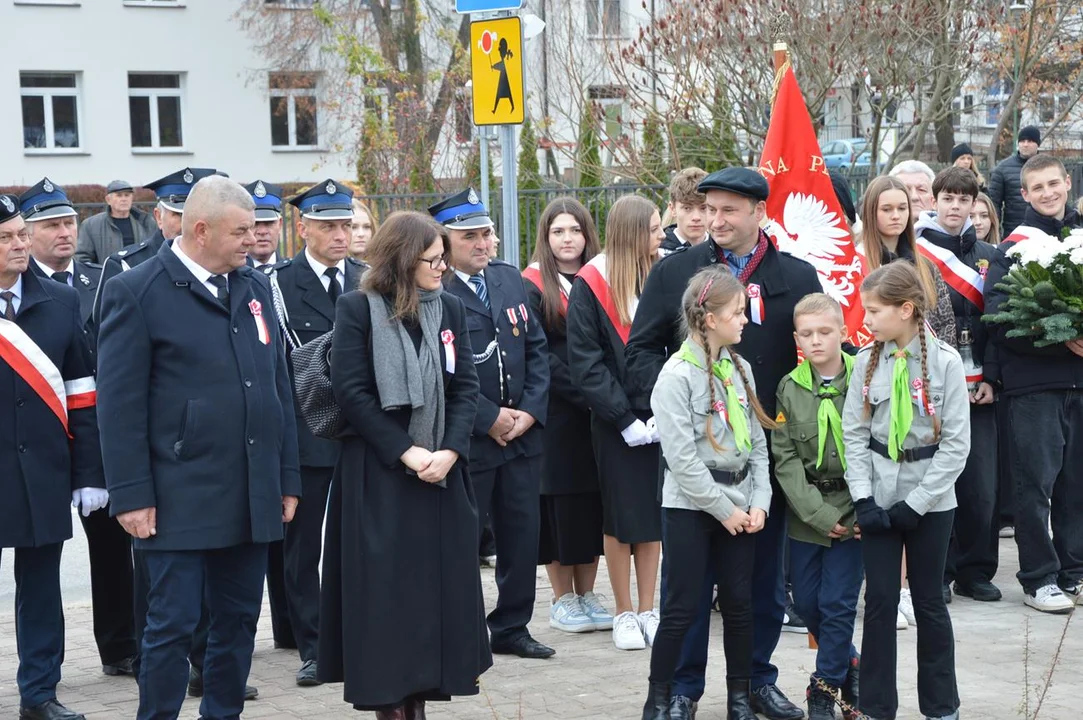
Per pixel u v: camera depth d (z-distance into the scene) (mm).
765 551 5668
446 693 5168
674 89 15734
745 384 5453
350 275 6703
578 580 7320
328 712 5879
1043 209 7750
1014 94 17812
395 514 5109
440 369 5180
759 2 15078
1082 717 5508
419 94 25828
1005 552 8742
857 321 6641
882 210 6785
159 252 5266
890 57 14883
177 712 5133
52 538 5754
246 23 32312
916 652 6023
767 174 6602
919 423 5258
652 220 6715
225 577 5305
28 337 5781
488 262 6902
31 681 5770
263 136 33969
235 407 5203
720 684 6176
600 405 6582
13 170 31641
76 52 31984
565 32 20344
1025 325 7156
